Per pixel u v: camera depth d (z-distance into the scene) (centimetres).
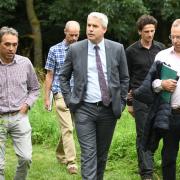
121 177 802
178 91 618
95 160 652
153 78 627
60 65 822
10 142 1004
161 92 619
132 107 765
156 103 622
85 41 662
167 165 645
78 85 654
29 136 653
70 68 669
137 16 2294
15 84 644
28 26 2555
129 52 755
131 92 758
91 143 652
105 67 655
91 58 654
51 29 2564
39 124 1079
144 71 749
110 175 813
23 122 648
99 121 660
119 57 664
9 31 630
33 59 2562
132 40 2444
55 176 806
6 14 2488
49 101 844
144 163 744
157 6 2319
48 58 830
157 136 631
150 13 2359
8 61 642
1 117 642
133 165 855
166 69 617
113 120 665
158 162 812
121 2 2150
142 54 750
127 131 1024
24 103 648
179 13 2305
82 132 653
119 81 666
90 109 653
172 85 609
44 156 934
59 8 2286
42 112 1199
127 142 915
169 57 630
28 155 646
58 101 825
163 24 2569
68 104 671
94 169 648
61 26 2445
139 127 743
